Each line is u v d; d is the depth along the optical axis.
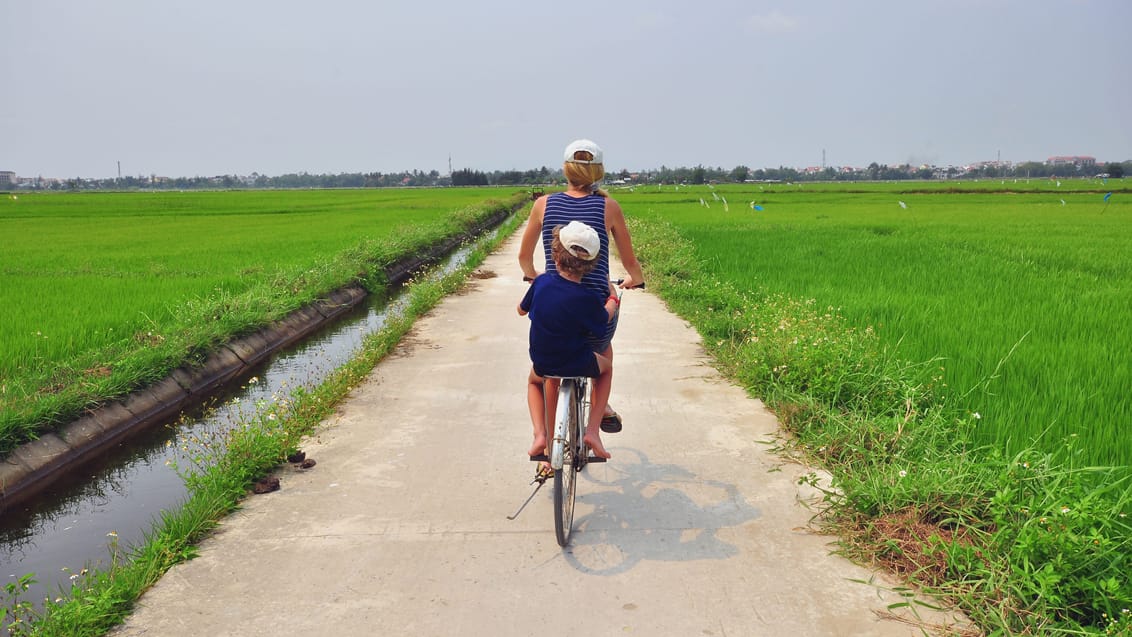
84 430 5.62
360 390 6.04
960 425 4.42
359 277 13.46
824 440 4.54
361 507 3.88
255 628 2.85
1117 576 2.89
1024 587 2.90
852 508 3.66
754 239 18.19
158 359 6.83
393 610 2.95
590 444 3.48
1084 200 46.28
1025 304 8.54
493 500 3.96
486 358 7.13
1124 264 12.76
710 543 3.47
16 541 4.22
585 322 3.32
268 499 3.99
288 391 7.12
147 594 3.08
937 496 3.56
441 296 10.95
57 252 16.58
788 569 3.24
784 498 3.95
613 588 3.09
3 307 9.09
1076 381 5.33
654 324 8.66
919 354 6.27
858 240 17.72
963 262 13.06
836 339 6.01
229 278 11.85
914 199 49.41
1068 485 3.49
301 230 24.56
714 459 4.50
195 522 3.61
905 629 2.80
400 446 4.76
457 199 62.81
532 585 3.12
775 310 7.57
